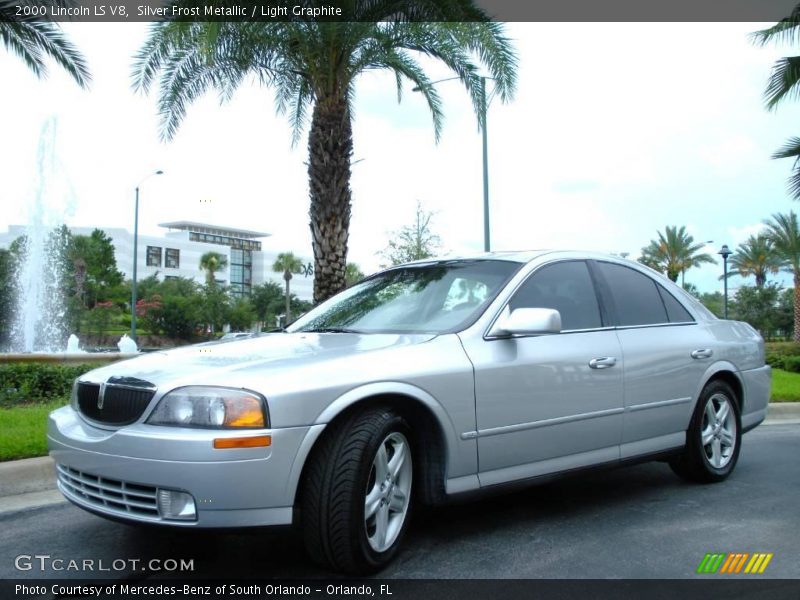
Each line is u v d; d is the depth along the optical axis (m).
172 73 11.05
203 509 3.18
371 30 10.32
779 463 6.36
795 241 41.03
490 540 4.17
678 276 53.56
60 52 13.34
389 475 3.67
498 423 4.03
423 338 4.02
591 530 4.37
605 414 4.57
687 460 5.36
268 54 10.71
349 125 10.88
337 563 3.45
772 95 16.61
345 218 10.78
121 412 3.47
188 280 79.88
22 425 6.64
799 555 3.94
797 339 41.34
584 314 4.73
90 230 103.69
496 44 10.38
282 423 3.28
